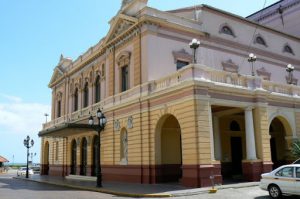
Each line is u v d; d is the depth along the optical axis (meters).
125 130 27.30
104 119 24.12
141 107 25.02
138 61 25.83
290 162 26.66
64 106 42.19
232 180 23.62
